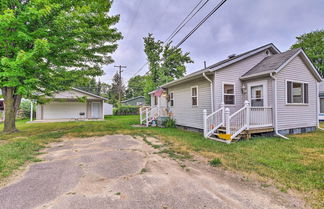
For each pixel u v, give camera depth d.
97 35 9.02
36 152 4.97
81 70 9.77
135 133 8.41
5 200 2.37
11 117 9.02
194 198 2.41
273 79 6.98
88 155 4.68
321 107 13.30
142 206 2.21
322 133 7.78
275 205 2.22
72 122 15.39
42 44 6.07
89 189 2.70
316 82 8.77
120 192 2.59
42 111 19.31
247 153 4.57
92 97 19.73
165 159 4.27
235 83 8.00
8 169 3.50
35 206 2.23
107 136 7.71
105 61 10.61
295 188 2.67
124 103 38.59
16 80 6.91
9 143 5.93
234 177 3.13
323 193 2.49
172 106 11.66
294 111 7.73
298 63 7.95
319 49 23.62
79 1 7.57
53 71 8.51
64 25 7.13
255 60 8.59
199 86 8.62
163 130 9.45
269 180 2.97
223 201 2.33
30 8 6.06
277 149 4.93
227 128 6.00
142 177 3.16
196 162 4.00
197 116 8.79
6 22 5.98
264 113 6.93
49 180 3.05
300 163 3.75
